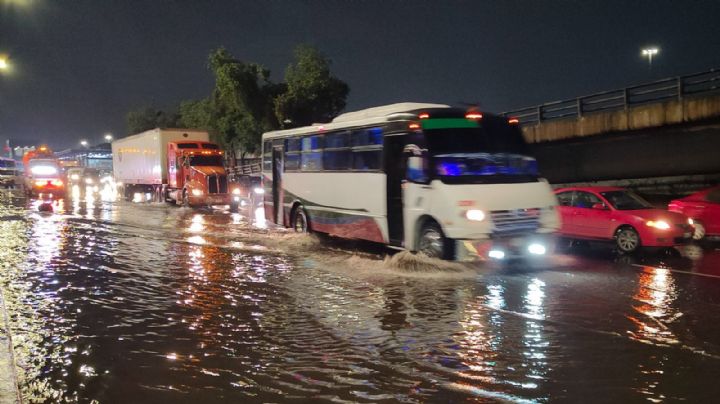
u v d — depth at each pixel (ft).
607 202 42.75
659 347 19.92
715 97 57.93
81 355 19.42
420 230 35.96
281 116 109.81
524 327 22.45
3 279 32.27
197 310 25.39
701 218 46.14
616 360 18.62
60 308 25.68
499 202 33.12
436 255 34.42
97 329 22.44
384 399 15.70
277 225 60.29
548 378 17.12
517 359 18.79
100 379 17.28
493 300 26.94
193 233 54.70
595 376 17.25
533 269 35.14
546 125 77.41
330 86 111.04
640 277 32.53
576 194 45.14
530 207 33.86
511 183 34.47
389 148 38.22
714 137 60.29
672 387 16.37
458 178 34.01
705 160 61.93
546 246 34.37
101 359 19.02
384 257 39.88
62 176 127.13
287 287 30.09
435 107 40.73
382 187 38.70
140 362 18.72
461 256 32.68
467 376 17.34
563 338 21.02
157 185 103.65
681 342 20.48
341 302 26.73
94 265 36.94
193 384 16.87
